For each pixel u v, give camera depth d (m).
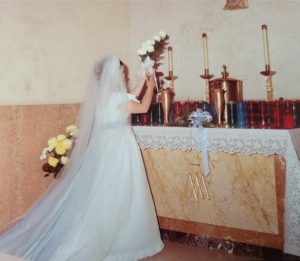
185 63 3.84
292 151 2.31
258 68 3.39
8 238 2.63
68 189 2.62
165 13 3.97
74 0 3.61
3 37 2.99
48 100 3.36
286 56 3.24
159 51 3.98
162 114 3.27
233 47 3.53
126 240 2.51
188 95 3.83
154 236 2.67
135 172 2.66
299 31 3.17
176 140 2.84
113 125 2.66
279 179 2.44
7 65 3.02
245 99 3.46
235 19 3.51
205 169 2.71
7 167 2.99
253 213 2.58
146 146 3.03
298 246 2.34
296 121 2.67
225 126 2.78
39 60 3.28
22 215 3.08
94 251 2.30
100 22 3.89
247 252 2.60
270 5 3.31
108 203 2.46
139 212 2.59
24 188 3.13
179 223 3.00
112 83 2.73
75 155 2.74
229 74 3.55
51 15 3.39
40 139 3.24
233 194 2.67
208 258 2.55
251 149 2.48
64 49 3.51
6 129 2.97
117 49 4.07
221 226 2.76
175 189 2.98
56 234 2.45
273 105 2.73
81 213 2.41
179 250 2.72
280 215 2.46
